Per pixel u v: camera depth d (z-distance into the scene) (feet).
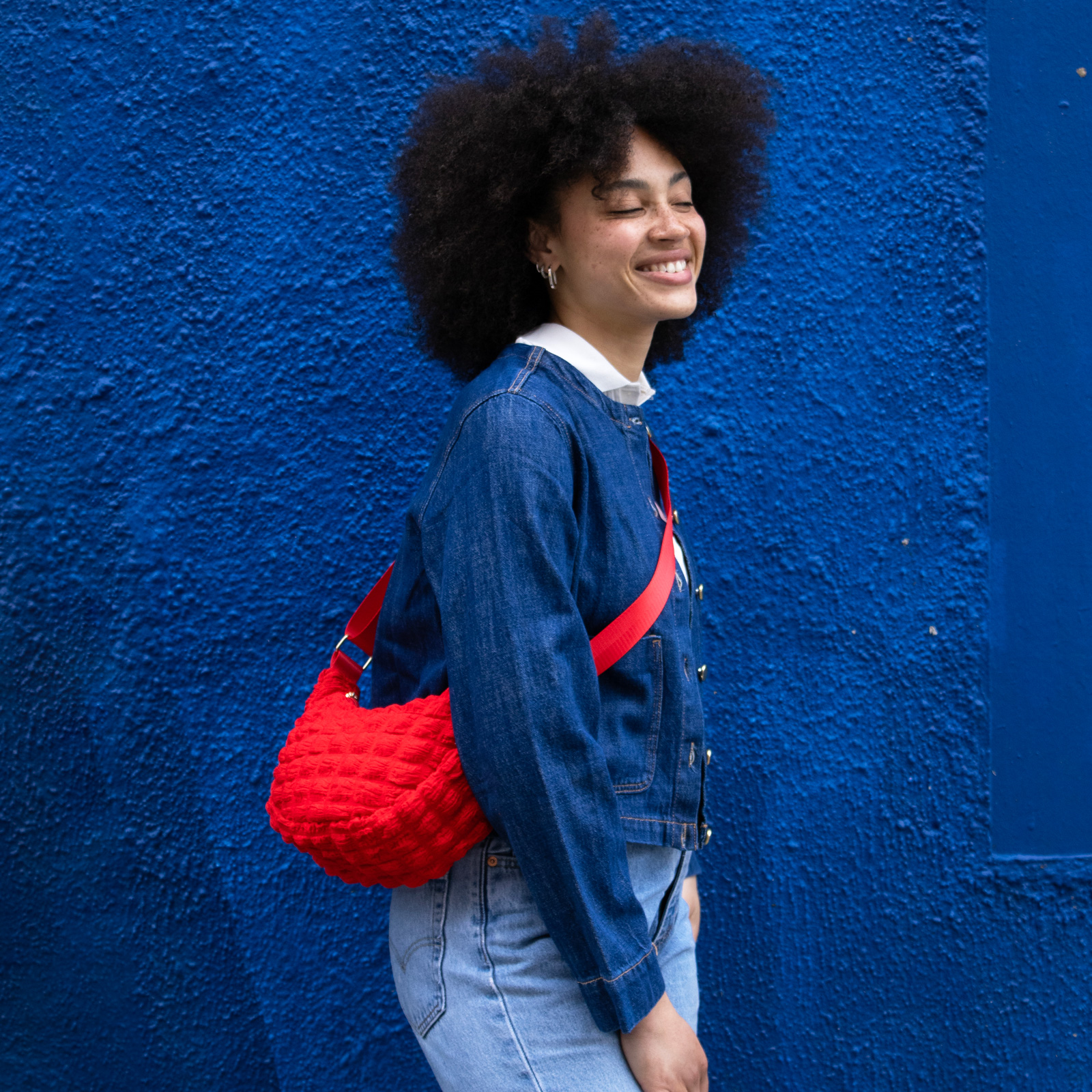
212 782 4.95
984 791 5.27
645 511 3.49
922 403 5.21
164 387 4.83
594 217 3.43
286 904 5.03
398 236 4.05
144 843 4.94
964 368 5.21
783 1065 5.30
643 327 3.65
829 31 5.08
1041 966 5.33
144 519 4.85
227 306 4.85
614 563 3.31
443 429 3.44
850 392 5.18
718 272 4.40
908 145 5.15
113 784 4.91
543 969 3.18
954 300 5.20
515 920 3.19
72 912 4.95
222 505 4.89
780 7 5.05
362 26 4.83
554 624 2.97
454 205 3.59
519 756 2.88
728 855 5.20
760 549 5.17
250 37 4.79
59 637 4.84
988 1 5.13
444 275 3.72
